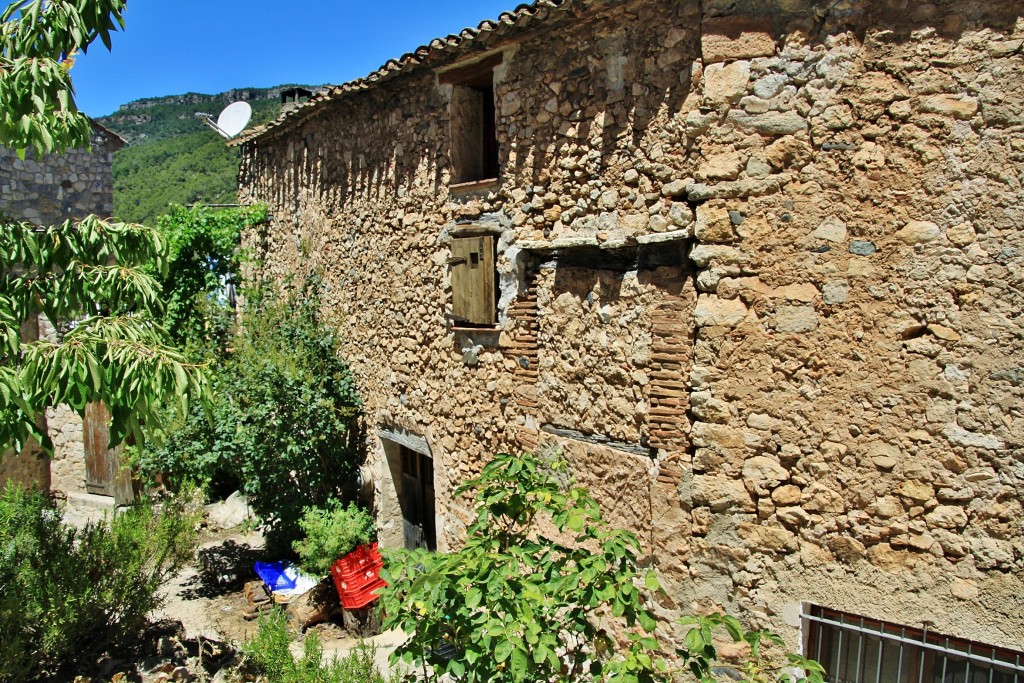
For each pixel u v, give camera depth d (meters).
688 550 5.00
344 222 9.33
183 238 11.09
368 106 8.50
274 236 11.51
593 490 5.71
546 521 6.06
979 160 4.28
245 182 12.62
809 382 4.62
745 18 4.57
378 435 8.96
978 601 4.36
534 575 3.62
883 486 4.52
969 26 4.27
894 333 4.46
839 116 4.46
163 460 8.70
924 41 4.33
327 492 9.32
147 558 6.77
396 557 3.88
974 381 4.32
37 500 6.91
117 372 4.38
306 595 8.38
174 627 6.76
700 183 4.73
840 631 4.77
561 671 3.72
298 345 9.49
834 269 4.53
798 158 4.55
